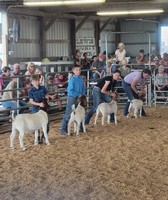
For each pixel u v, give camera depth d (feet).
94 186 17.99
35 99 26.86
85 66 55.98
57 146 25.80
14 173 20.18
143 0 56.65
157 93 44.98
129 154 23.47
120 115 37.99
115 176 19.39
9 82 35.45
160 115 37.73
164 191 17.31
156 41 93.25
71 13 74.18
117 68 46.09
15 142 27.25
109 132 29.96
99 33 83.92
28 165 21.56
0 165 21.66
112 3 61.87
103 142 26.66
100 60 47.80
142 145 25.70
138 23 93.50
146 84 43.34
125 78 36.58
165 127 31.68
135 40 94.58
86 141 27.07
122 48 49.75
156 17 91.66
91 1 44.47
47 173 20.07
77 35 78.95
